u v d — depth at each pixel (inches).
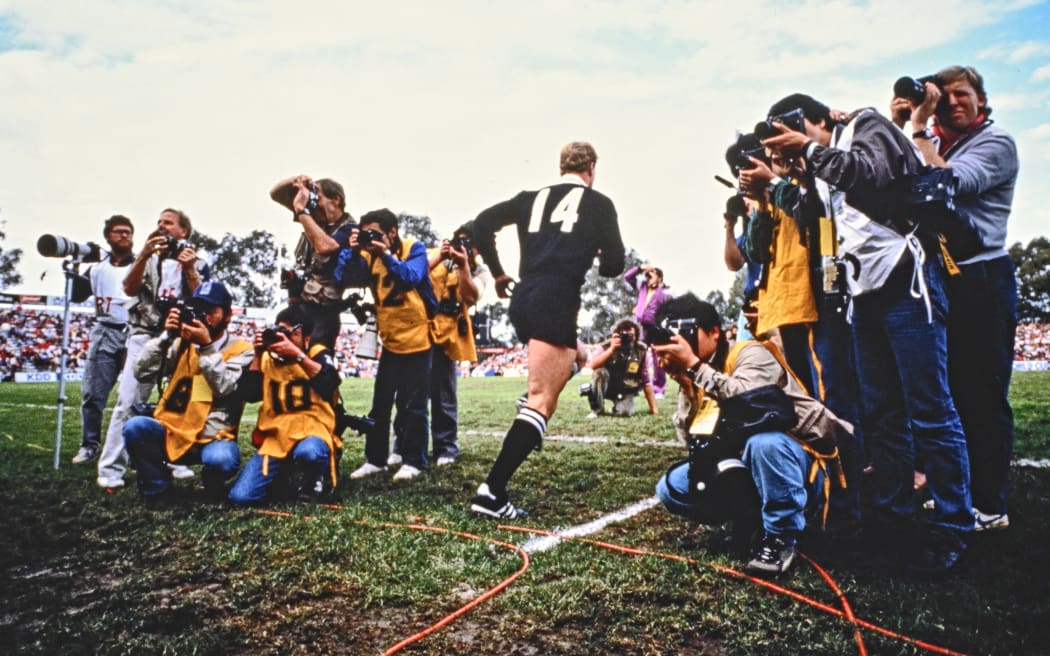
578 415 339.9
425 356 181.3
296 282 192.1
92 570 104.1
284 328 152.2
